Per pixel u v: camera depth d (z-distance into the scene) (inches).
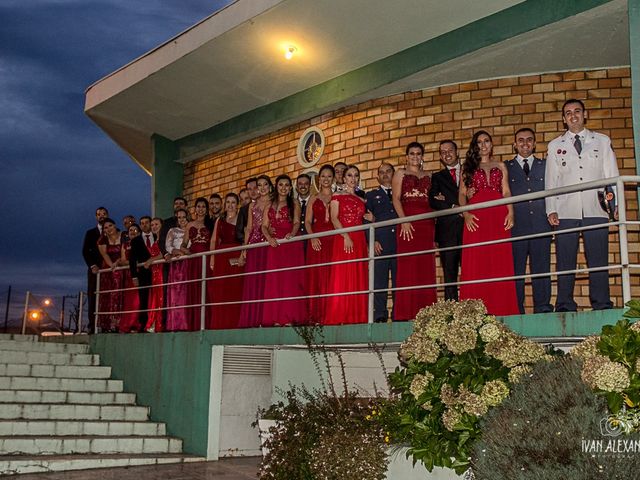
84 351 453.1
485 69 359.3
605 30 314.7
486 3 326.0
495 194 285.7
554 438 168.9
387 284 324.2
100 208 466.6
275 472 270.5
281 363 409.1
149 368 412.5
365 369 400.5
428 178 312.5
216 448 374.3
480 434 202.1
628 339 176.1
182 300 405.7
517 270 291.0
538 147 355.3
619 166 342.6
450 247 283.4
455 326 214.7
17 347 432.8
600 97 349.7
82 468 338.6
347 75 403.9
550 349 223.0
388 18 348.8
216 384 378.9
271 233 350.3
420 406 225.5
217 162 504.1
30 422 359.3
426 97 385.1
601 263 261.3
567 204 265.4
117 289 450.6
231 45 393.7
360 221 330.0
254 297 362.9
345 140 414.9
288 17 360.8
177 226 422.3
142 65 445.4
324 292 338.0
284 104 441.1
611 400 168.4
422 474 228.8
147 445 372.5
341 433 253.6
